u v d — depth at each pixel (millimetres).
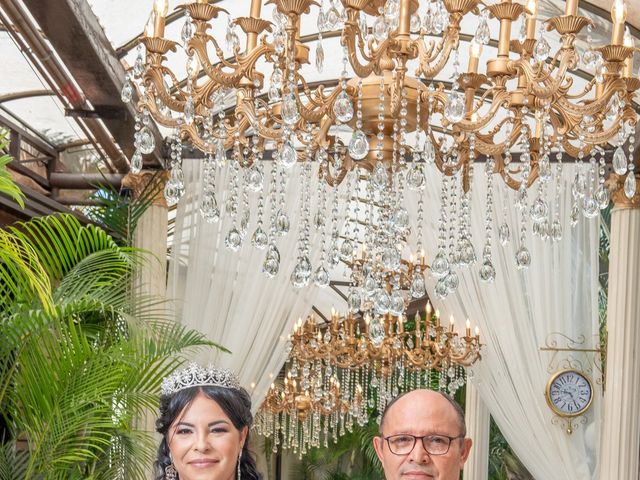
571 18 4012
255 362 7969
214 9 4051
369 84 4371
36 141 7770
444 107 4227
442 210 4965
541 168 4219
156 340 5949
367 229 5344
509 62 4105
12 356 5895
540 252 8109
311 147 4438
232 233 4535
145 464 6266
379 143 4566
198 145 4379
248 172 4641
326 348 8406
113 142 7582
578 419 7996
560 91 4184
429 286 8195
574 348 8031
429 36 6887
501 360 8102
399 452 2834
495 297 8102
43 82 6598
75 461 5750
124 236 7852
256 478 3133
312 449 15117
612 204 8992
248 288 8016
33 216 7160
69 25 5547
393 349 8375
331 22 3980
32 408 5492
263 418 10797
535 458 8000
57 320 5438
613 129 4211
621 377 7758
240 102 4285
